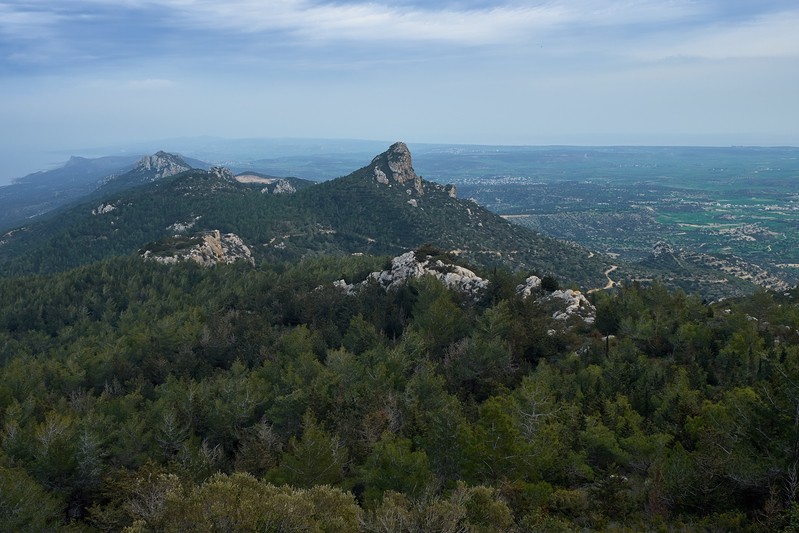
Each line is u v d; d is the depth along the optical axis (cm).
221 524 2297
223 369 8569
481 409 3534
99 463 4569
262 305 11906
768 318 7775
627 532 2581
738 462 2727
